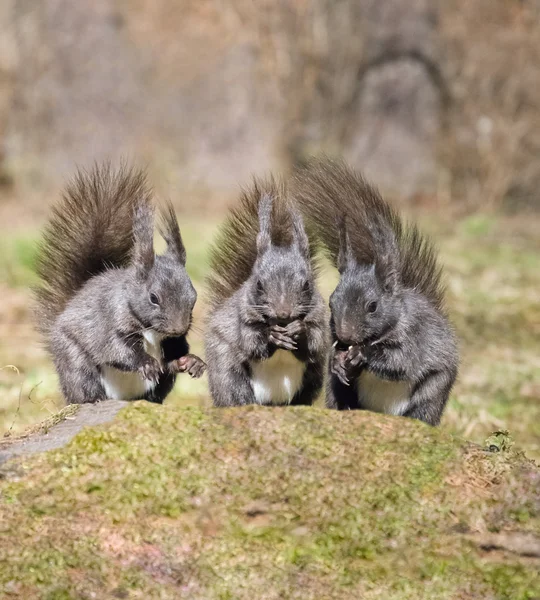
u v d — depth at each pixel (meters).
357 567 11.41
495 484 12.39
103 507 11.98
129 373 18.12
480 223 50.69
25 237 43.91
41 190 58.31
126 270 18.41
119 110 59.34
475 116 59.34
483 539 11.78
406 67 60.12
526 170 58.97
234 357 17.33
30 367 27.62
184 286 17.36
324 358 17.42
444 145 59.84
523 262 43.06
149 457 12.61
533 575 11.34
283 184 20.22
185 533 11.70
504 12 60.31
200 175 58.28
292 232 18.20
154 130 59.09
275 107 60.19
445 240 47.66
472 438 21.12
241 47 60.34
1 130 60.00
